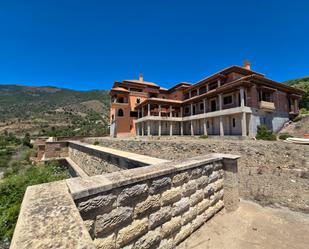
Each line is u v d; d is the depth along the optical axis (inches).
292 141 454.0
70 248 42.9
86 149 444.8
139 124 1240.8
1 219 258.4
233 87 725.3
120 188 90.0
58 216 57.4
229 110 742.5
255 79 719.7
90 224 78.1
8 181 381.7
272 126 790.5
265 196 204.4
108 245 83.7
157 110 1253.7
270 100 812.6
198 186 139.6
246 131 706.2
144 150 556.1
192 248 116.6
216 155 175.6
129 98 1325.0
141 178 98.0
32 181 396.5
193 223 132.8
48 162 650.8
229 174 166.7
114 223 86.5
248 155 337.4
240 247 117.2
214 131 925.8
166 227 112.2
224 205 168.7
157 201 107.8
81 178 93.2
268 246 118.2
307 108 1180.5
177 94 1365.7
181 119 1088.8
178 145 465.7
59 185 86.4
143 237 99.2
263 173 278.4
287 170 273.0
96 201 80.3
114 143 709.3
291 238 126.6
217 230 135.7
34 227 50.9
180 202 123.3
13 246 42.7
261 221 149.1
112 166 280.5
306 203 183.2
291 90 900.6
